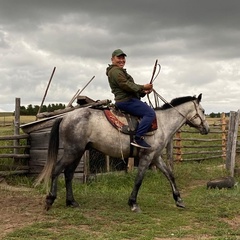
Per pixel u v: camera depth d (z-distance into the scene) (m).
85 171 10.64
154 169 12.47
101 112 7.95
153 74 8.06
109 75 7.96
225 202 8.91
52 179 7.77
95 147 7.98
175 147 15.79
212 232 6.59
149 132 7.89
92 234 6.31
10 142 12.56
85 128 7.74
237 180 12.43
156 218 7.54
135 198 7.93
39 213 7.59
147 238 6.14
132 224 7.02
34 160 11.31
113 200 8.73
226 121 18.28
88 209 7.86
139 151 7.99
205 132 8.77
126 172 11.73
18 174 11.24
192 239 6.23
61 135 7.86
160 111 8.41
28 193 9.41
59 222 6.91
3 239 5.98
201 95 8.70
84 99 11.22
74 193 9.41
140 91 7.89
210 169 14.17
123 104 7.87
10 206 8.11
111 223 6.99
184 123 8.65
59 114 11.21
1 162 11.61
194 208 8.35
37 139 11.26
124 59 8.05
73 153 7.72
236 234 6.54
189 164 15.47
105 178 10.94
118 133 7.84
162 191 10.34
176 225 7.01
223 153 17.81
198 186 11.39
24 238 6.06
